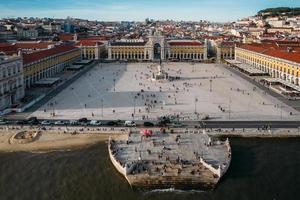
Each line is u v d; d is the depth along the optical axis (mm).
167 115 173625
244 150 132125
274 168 118125
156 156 123438
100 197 102062
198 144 134250
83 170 117125
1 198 101750
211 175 111000
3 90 181375
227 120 164750
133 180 109125
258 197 102125
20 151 131000
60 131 149375
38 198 101688
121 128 153250
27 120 162375
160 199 100938
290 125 155875
